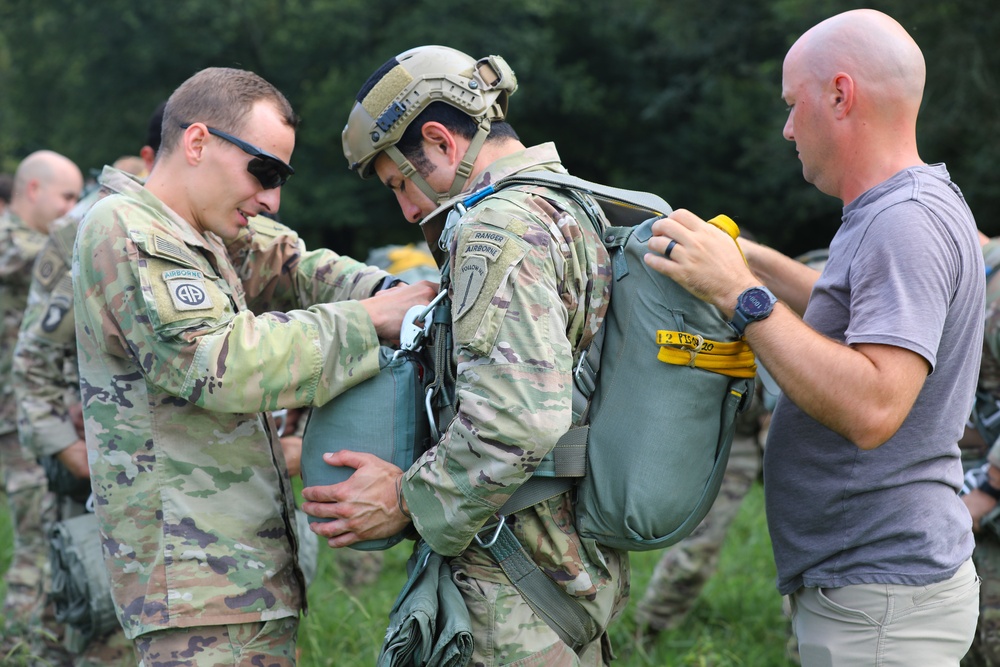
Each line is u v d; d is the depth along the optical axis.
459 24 15.02
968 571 2.25
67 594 2.93
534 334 2.06
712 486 2.23
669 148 16.06
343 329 2.30
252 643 2.35
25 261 4.79
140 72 16.48
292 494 2.52
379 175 2.46
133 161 4.03
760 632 4.34
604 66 16.55
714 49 14.89
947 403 2.19
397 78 2.33
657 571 4.27
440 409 2.32
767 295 2.07
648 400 2.17
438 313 2.31
